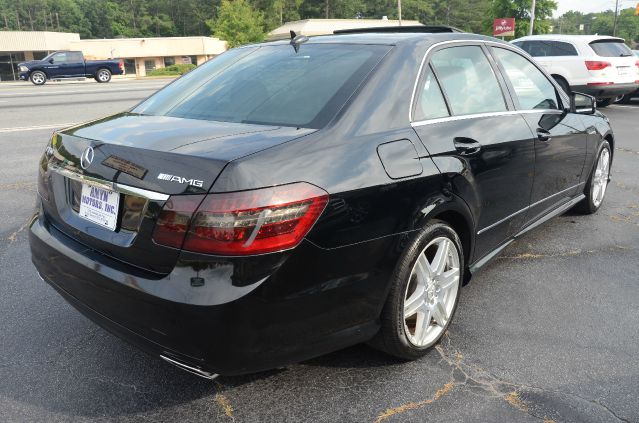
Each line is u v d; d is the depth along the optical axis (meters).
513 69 3.86
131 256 2.24
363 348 3.00
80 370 2.80
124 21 117.38
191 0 109.56
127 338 2.34
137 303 2.17
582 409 2.53
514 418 2.46
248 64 3.20
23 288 3.74
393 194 2.48
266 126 2.51
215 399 2.58
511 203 3.56
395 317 2.62
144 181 2.17
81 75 29.42
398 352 2.76
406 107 2.76
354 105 2.56
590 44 12.84
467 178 2.96
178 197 2.07
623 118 12.84
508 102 3.63
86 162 2.43
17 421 2.41
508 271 4.11
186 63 61.00
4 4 122.56
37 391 2.62
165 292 2.08
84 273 2.38
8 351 2.96
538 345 3.07
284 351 2.22
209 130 2.46
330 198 2.22
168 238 2.09
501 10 46.91
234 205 2.01
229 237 2.01
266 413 2.48
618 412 2.51
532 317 3.40
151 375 2.77
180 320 2.08
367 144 2.47
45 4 123.00
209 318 2.04
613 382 2.73
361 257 2.36
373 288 2.46
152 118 2.83
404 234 2.54
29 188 6.37
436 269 2.87
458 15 93.62
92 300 2.39
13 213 5.42
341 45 3.10
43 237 2.70
